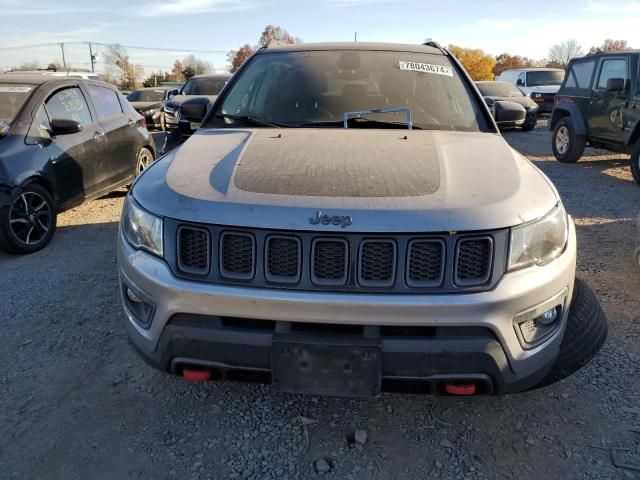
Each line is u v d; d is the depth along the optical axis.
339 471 2.19
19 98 5.28
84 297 3.85
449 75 3.46
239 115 3.27
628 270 4.27
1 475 2.16
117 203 6.88
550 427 2.44
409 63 3.48
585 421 2.47
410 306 1.88
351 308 1.89
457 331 1.94
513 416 2.52
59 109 5.55
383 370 1.97
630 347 3.09
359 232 1.89
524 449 2.31
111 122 6.37
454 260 1.91
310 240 1.91
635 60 8.09
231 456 2.27
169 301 2.02
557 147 9.97
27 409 2.58
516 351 2.01
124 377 2.85
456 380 1.99
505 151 2.60
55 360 3.02
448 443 2.35
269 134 2.81
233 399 2.66
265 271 1.95
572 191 7.35
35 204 4.95
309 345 1.93
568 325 2.35
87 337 3.27
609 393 2.67
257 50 3.80
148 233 2.13
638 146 7.68
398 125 3.08
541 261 2.05
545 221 2.08
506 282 1.95
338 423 2.49
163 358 2.11
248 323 2.01
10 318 3.53
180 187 2.17
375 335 1.94
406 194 2.03
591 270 4.28
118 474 2.17
